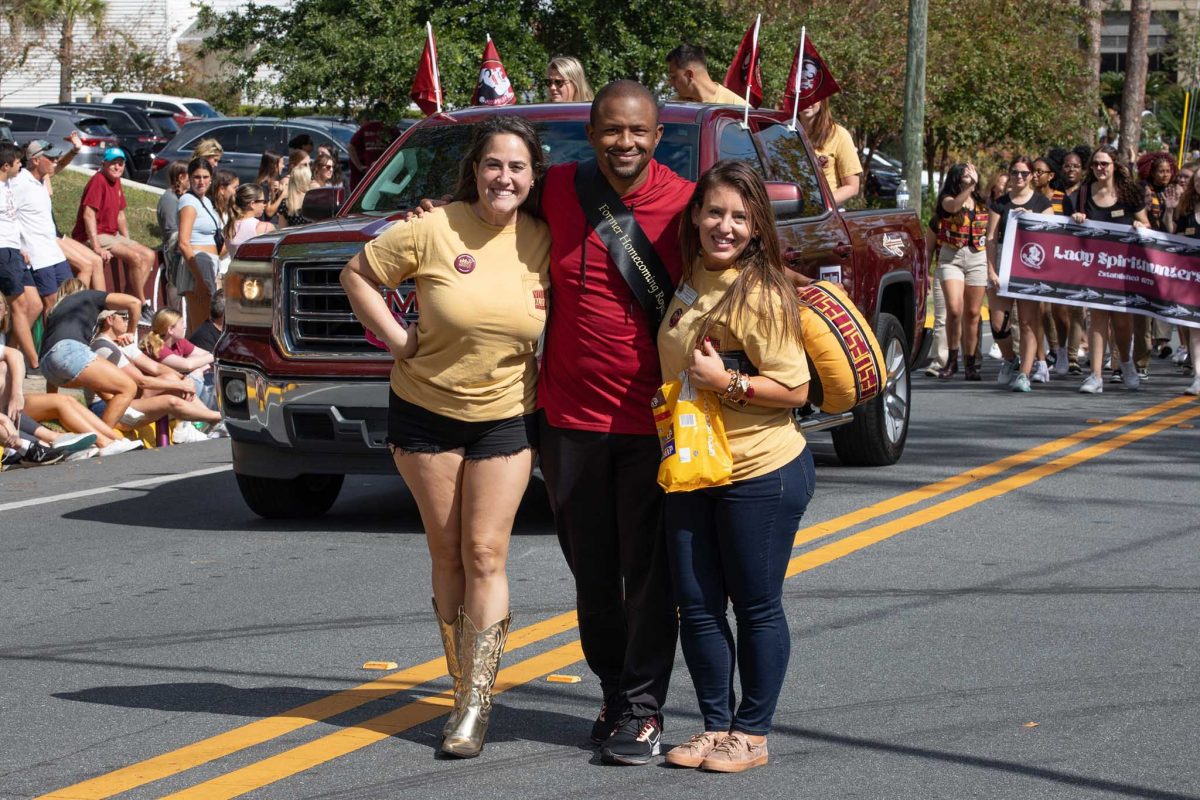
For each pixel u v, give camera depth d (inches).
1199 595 271.0
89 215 631.2
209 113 1533.0
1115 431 466.3
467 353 187.6
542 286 189.2
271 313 323.6
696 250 183.3
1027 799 177.2
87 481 406.9
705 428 178.4
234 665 234.4
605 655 195.8
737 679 227.0
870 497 363.3
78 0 1754.4
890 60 1080.2
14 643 249.1
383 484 405.4
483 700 193.3
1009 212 579.5
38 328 569.9
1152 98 2161.7
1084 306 570.9
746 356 180.5
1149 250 569.9
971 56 1107.3
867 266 392.5
